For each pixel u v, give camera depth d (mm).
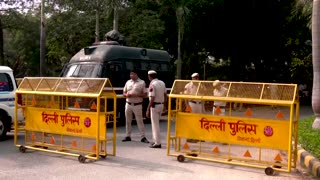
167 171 7875
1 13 31391
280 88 7840
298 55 30375
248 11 28562
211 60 33875
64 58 27344
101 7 23828
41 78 9891
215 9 28609
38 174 7523
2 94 11367
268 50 30766
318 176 7465
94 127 8797
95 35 25000
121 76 15328
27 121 9961
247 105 17469
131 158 9047
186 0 26406
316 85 13258
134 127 14930
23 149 9617
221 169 8117
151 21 25328
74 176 7406
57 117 9391
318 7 13297
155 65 17234
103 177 7359
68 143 10328
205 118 8664
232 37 30031
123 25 25672
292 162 8633
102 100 9641
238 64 31562
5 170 7816
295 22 28516
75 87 9109
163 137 12391
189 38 30547
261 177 7531
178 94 8953
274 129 7859
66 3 24531
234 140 8320
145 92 11312
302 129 12758
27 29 34125
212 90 8594
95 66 14961
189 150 9305
